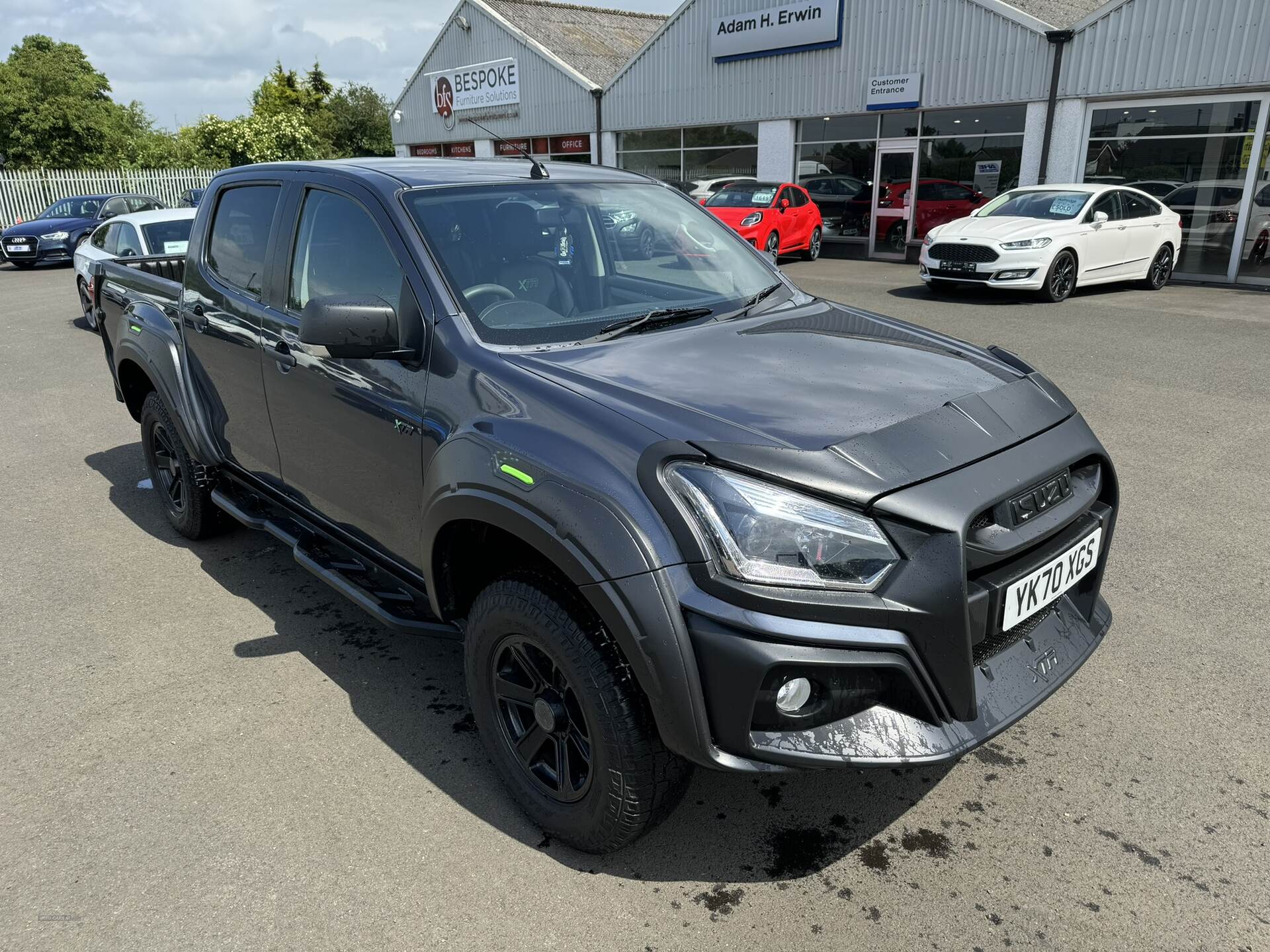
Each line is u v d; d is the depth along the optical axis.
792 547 1.95
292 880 2.34
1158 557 4.23
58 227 19.67
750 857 2.43
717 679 1.95
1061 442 2.38
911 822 2.57
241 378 3.58
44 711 3.13
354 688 3.27
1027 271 11.62
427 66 28.52
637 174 3.77
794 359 2.63
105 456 6.19
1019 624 2.36
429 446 2.59
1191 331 9.73
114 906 2.26
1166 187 14.38
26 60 37.31
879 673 2.00
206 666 3.41
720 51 19.81
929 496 2.02
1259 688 3.19
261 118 39.31
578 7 28.36
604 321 2.88
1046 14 15.97
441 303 2.67
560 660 2.22
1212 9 13.25
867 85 17.59
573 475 2.14
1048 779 2.74
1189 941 2.13
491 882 2.34
